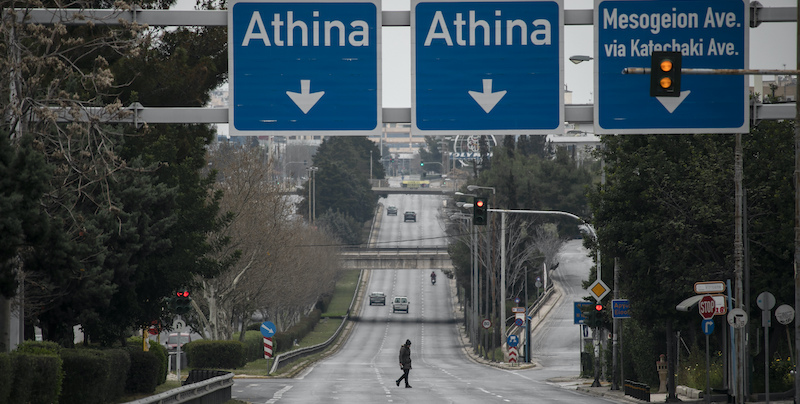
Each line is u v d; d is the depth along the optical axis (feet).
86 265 171.42
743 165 229.25
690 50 108.58
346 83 107.24
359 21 107.45
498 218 639.76
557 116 106.93
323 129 106.93
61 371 130.21
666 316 235.61
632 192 235.40
